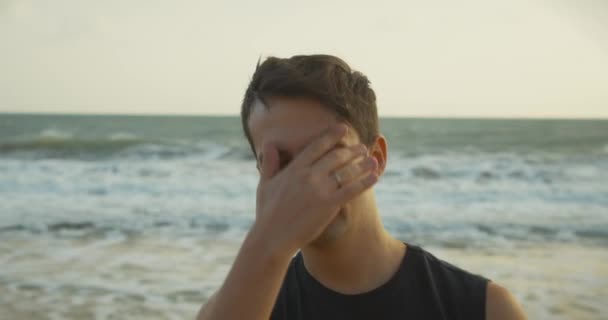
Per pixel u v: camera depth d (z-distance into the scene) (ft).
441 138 106.11
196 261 30.48
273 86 3.57
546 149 87.15
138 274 27.99
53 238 35.91
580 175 62.08
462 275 4.14
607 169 65.16
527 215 44.29
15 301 23.91
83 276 27.61
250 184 56.90
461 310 3.96
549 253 33.78
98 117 195.11
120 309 23.21
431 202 48.85
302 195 3.06
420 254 4.21
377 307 3.96
